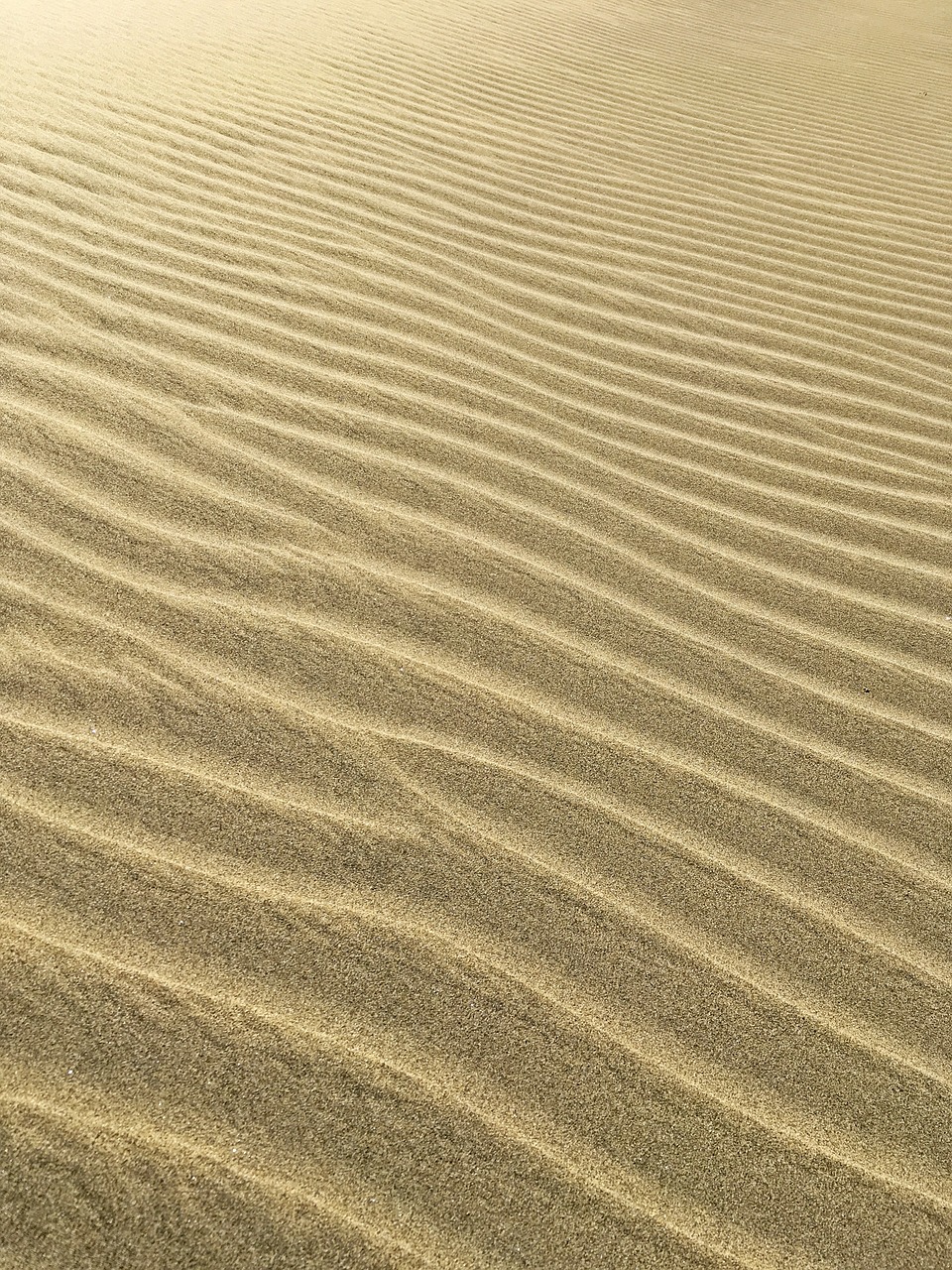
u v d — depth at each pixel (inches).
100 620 97.0
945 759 95.6
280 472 119.5
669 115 263.3
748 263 189.5
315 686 94.3
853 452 138.0
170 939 73.8
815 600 112.3
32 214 164.6
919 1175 67.4
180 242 165.3
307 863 79.9
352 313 154.5
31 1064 66.3
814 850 86.2
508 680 98.0
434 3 338.3
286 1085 67.1
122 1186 61.5
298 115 226.5
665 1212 64.0
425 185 202.2
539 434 134.0
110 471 114.9
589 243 188.7
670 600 110.0
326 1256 60.0
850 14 377.4
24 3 272.5
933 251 201.0
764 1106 69.6
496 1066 69.7
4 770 82.9
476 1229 62.0
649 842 85.1
